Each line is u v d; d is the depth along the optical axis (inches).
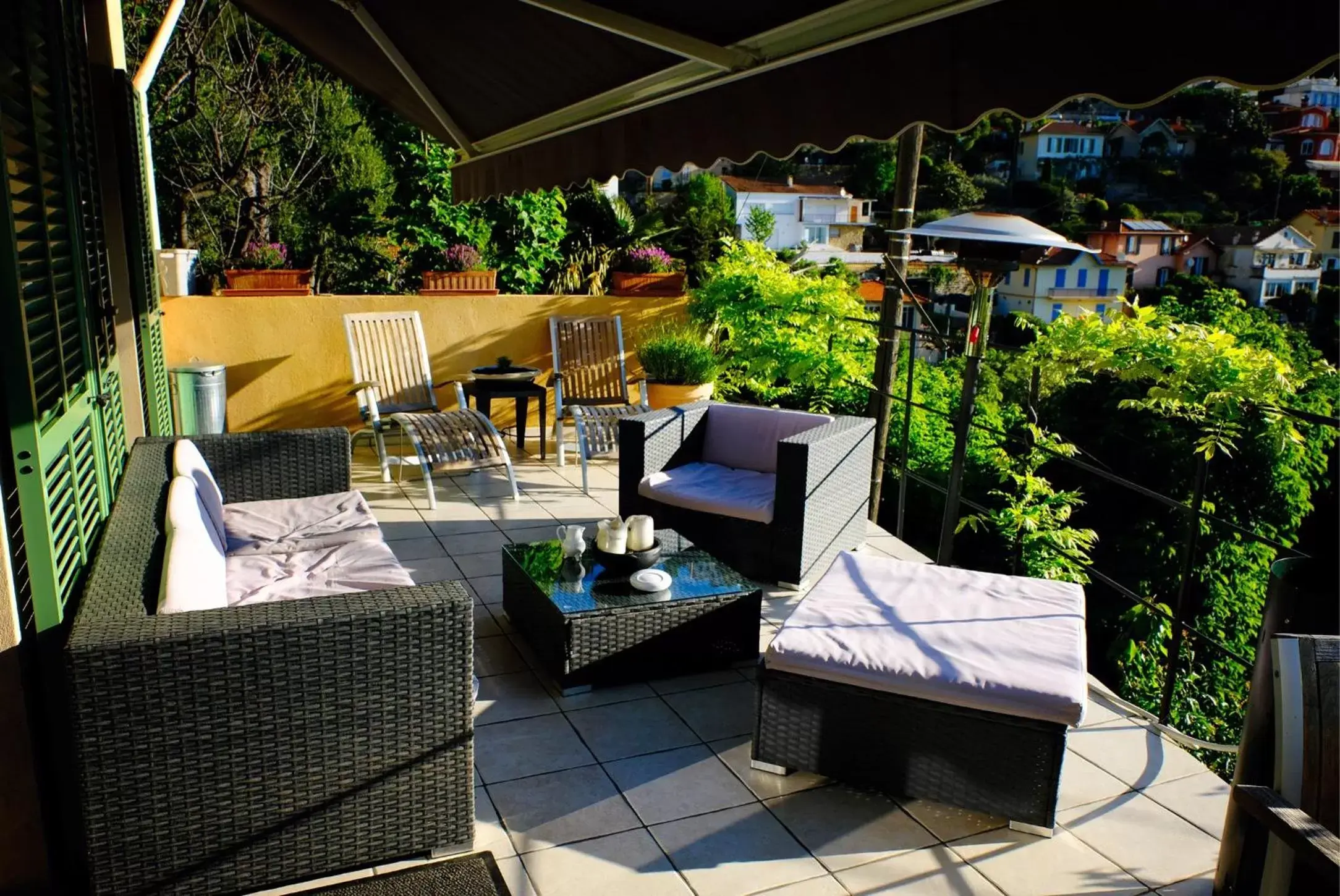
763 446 205.3
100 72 177.6
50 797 92.7
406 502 232.7
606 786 117.0
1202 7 61.4
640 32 106.1
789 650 115.3
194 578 103.3
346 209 506.3
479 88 181.3
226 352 274.5
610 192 546.6
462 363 300.5
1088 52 68.7
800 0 90.4
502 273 422.9
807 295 308.5
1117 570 546.0
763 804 114.3
